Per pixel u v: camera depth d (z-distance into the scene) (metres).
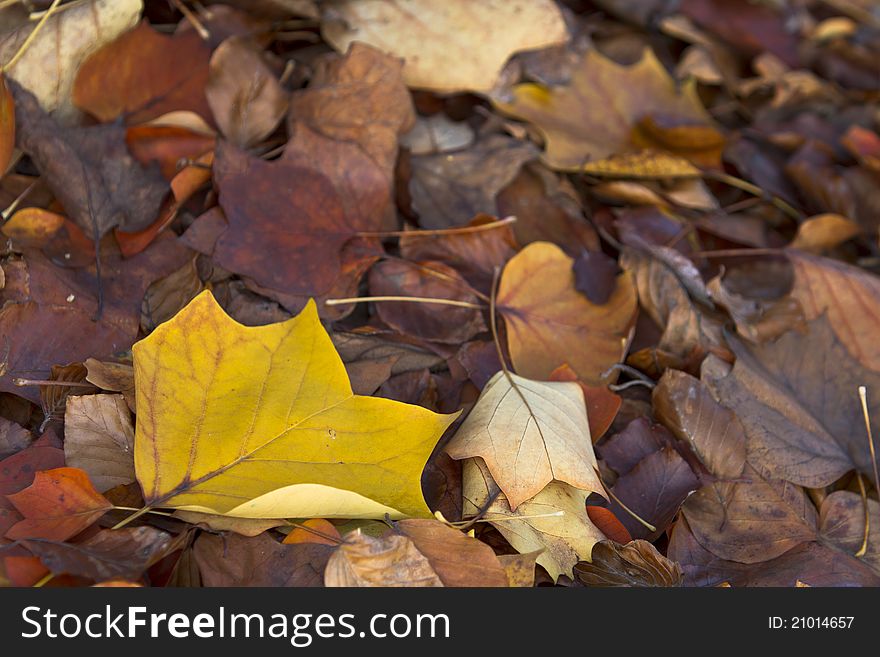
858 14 1.04
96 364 0.66
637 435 0.70
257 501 0.61
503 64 0.82
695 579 0.66
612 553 0.65
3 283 0.67
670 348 0.74
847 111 0.93
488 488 0.66
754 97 0.92
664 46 0.91
